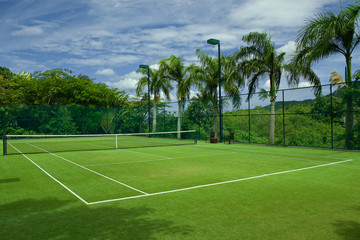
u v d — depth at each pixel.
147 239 4.00
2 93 36.09
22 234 4.20
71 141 25.91
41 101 36.78
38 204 5.76
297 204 5.62
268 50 20.03
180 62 27.70
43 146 20.42
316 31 16.11
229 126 24.39
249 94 21.23
